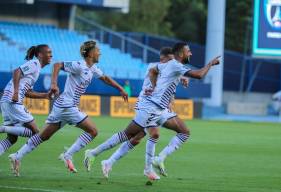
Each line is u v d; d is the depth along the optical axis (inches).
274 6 3125.0
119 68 3457.2
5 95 1018.7
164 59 1019.3
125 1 3769.7
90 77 981.8
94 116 3009.4
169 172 1128.8
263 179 1069.1
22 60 3309.5
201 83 3442.4
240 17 5477.4
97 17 5802.2
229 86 4510.3
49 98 964.6
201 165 1259.8
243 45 5472.4
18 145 1498.5
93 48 972.6
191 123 2807.6
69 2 3543.3
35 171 1061.8
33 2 3474.4
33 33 3543.3
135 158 1330.0
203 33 5684.1
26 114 1010.7
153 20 5595.5
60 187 884.0
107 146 982.4
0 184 891.4
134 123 975.0
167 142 1772.9
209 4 3462.1
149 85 1014.4
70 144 1590.8
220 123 2893.7
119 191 871.1
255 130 2475.4
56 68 962.7
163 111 985.5
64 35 3627.0
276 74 4581.7
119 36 3764.8
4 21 3567.9
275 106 4060.0
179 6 5733.3
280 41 3139.8
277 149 1685.5
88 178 996.6
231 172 1159.6
